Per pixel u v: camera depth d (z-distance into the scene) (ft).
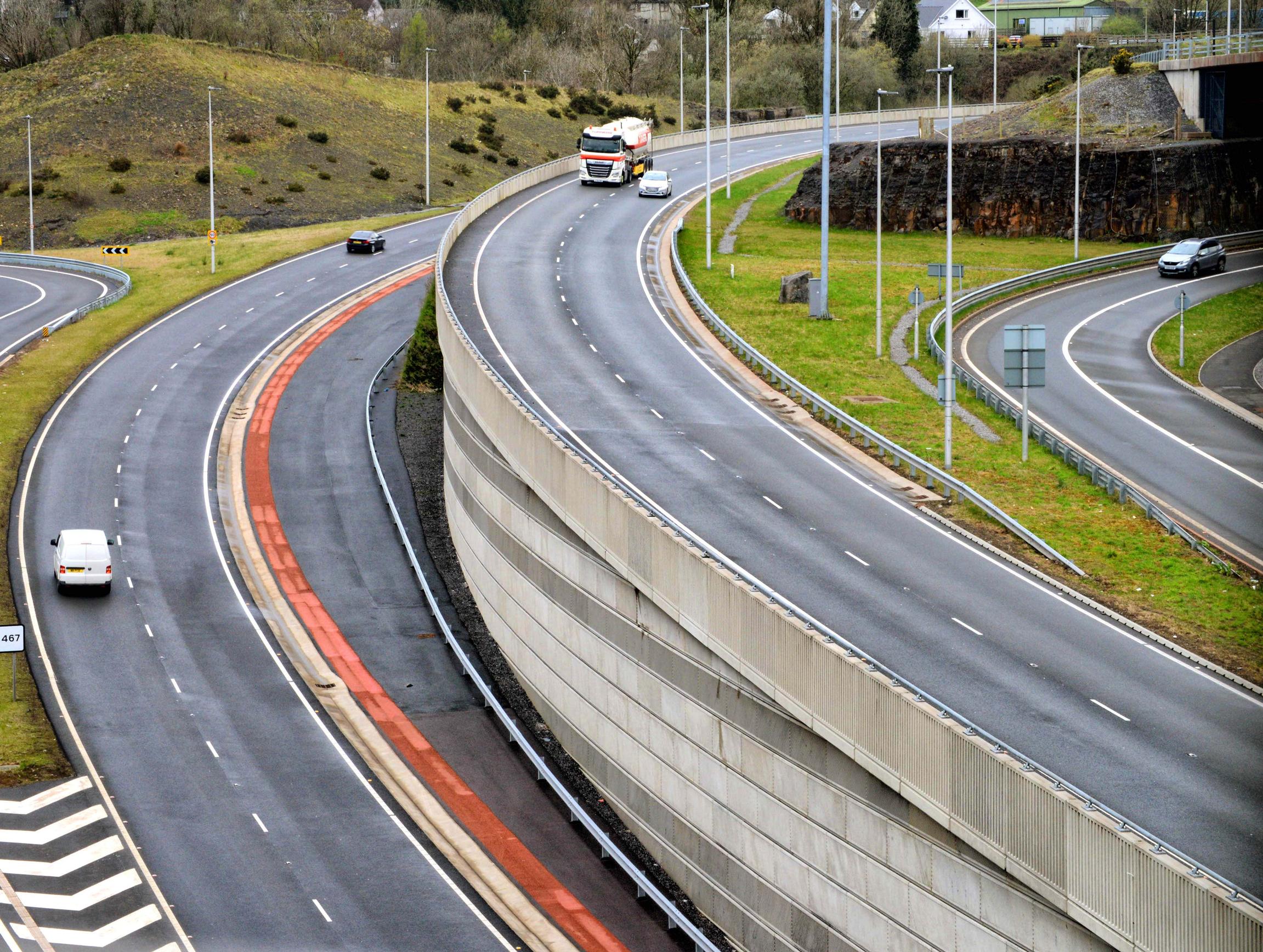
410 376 550.36
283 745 314.14
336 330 614.75
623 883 265.75
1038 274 583.58
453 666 355.36
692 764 258.98
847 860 217.77
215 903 252.21
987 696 232.73
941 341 491.72
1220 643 265.75
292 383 554.05
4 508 436.35
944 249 644.27
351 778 300.81
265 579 403.34
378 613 384.27
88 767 299.79
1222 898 153.58
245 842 274.16
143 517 437.17
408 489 462.60
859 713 209.15
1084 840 169.78
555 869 269.23
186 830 277.23
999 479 356.38
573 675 307.17
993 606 274.98
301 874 263.08
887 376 446.19
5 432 494.18
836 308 525.75
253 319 629.51
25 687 333.21
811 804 225.35
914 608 271.49
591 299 523.70
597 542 285.84
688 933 242.17
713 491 335.47
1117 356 483.51
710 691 251.39
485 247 601.21
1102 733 220.23
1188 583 296.30
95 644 357.82
